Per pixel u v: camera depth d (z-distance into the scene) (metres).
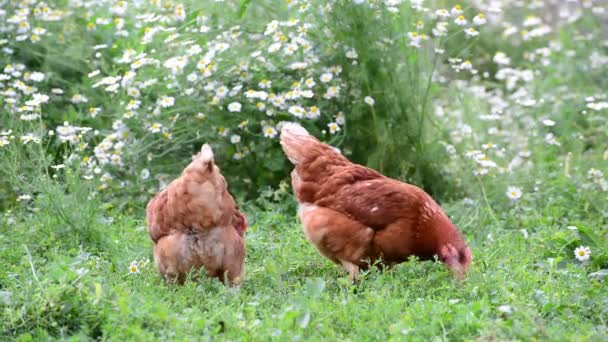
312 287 9.37
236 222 10.41
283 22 13.41
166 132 13.30
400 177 13.91
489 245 11.93
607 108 16.05
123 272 10.48
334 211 10.55
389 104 13.80
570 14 21.11
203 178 9.57
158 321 8.39
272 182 13.78
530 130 15.52
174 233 9.77
